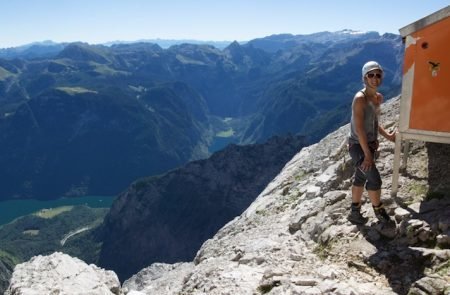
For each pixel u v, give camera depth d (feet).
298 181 66.28
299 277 30.32
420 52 34.14
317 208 44.01
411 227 31.91
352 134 34.17
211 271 39.40
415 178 39.11
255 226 56.95
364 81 32.27
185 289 40.11
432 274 27.17
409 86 35.09
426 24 33.24
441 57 33.42
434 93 34.19
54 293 36.50
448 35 32.83
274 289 29.91
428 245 30.50
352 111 32.96
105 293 38.27
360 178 35.04
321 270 31.37
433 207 33.71
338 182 49.57
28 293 36.32
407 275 28.30
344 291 26.81
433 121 34.60
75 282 39.42
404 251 30.32
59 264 42.55
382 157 46.91
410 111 35.40
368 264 30.73
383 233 33.22
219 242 62.03
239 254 41.14
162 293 48.65
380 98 33.35
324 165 62.90
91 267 44.34
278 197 65.21
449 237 29.63
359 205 35.99
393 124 55.62
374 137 33.37
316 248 36.58
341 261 32.32
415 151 43.86
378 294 26.71
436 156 40.86
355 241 33.83
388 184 40.42
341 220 37.73
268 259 36.73
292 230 44.29
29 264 43.70
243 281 33.09
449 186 35.68
